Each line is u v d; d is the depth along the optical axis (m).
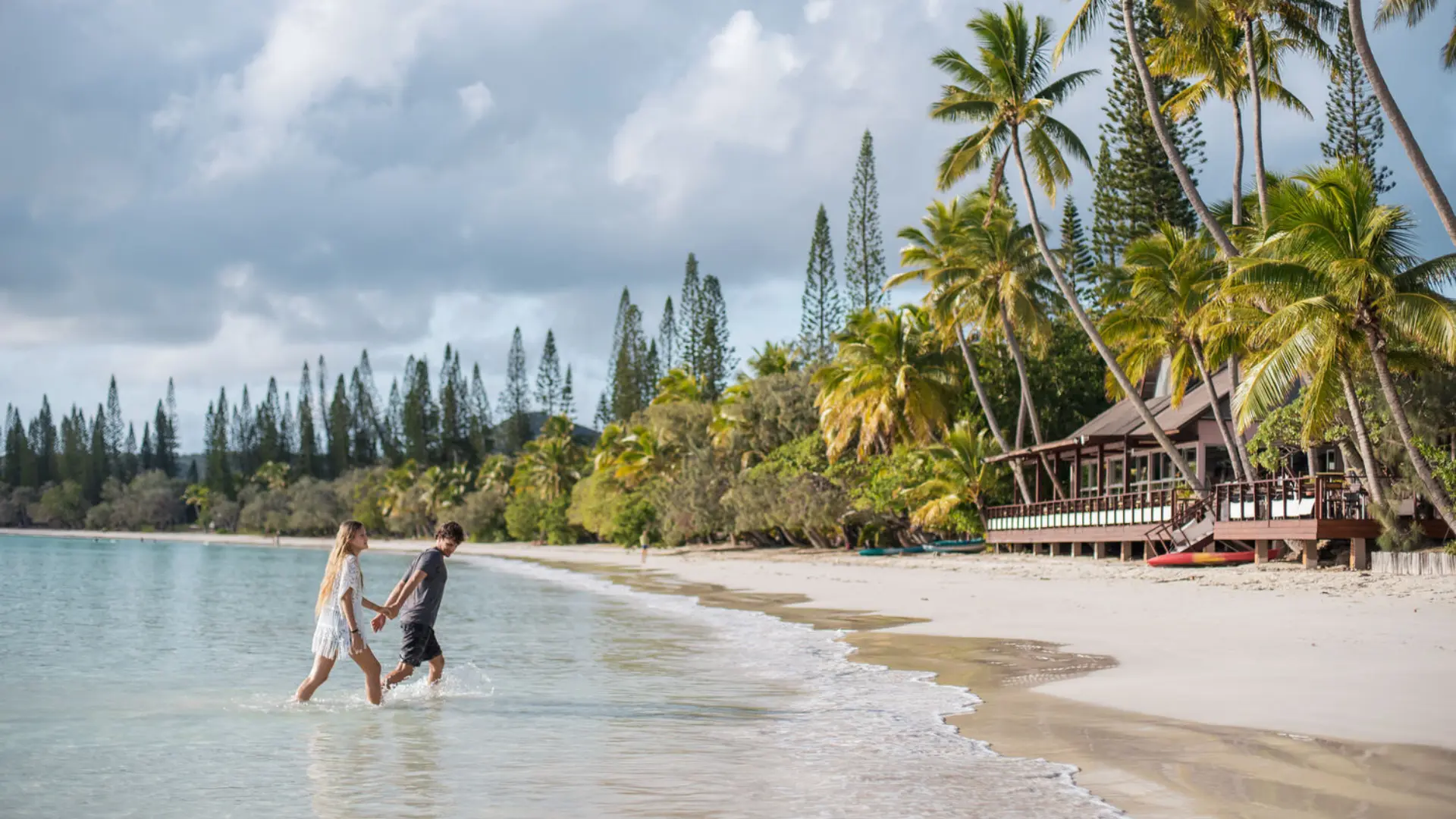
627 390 101.69
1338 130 40.25
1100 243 50.97
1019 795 6.18
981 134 31.39
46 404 162.00
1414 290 19.92
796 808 5.97
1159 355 31.00
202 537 137.75
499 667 12.88
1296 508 23.92
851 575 32.75
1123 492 33.97
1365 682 9.84
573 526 87.19
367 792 6.43
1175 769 6.69
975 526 42.66
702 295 90.31
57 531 150.25
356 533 10.01
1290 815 5.59
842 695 10.42
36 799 6.26
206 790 6.48
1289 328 20.11
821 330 72.38
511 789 6.47
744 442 57.69
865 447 45.16
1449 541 21.81
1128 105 48.53
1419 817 5.52
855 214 66.19
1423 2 18.73
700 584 32.03
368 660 9.85
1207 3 23.95
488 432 137.38
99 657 13.88
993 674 11.58
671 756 7.47
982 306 40.34
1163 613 17.03
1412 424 22.39
